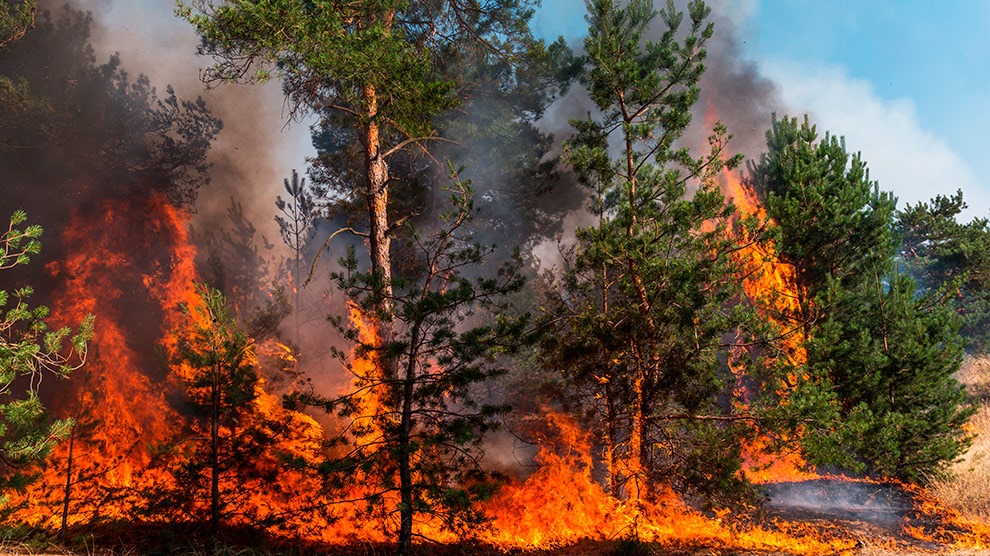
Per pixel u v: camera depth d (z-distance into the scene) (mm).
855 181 16781
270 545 10633
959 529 11672
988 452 15359
